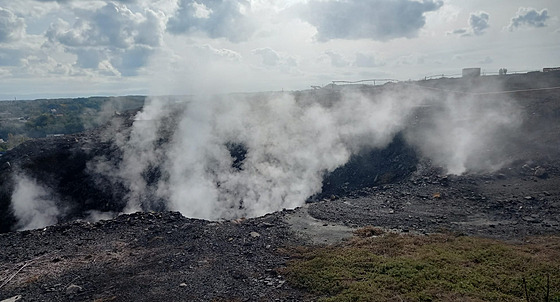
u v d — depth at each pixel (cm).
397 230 1377
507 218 1427
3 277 1101
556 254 1034
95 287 1006
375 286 904
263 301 895
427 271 962
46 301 946
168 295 946
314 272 1019
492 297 819
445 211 1549
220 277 1038
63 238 1414
